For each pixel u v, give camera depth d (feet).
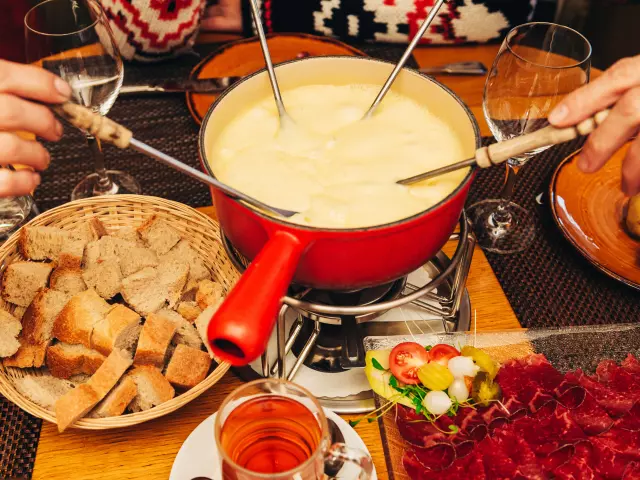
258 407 2.94
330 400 3.63
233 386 3.73
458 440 3.28
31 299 3.82
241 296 2.67
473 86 5.50
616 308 4.12
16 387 3.46
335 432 3.29
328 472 3.11
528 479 3.13
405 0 6.07
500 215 4.66
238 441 2.98
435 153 3.75
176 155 4.97
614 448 3.28
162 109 5.32
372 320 4.02
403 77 4.01
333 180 3.61
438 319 4.05
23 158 3.53
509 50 4.01
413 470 3.19
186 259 4.09
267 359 3.75
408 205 3.47
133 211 4.37
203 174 3.00
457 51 5.92
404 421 3.35
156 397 3.41
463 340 3.77
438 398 3.34
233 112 3.87
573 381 3.58
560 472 3.15
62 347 3.61
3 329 3.50
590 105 3.28
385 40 6.37
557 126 3.26
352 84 4.15
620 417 3.45
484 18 5.90
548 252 4.46
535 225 4.65
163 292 3.86
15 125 3.37
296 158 3.72
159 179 4.84
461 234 3.64
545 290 4.23
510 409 3.44
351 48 5.54
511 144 3.10
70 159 4.98
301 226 2.87
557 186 4.53
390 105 4.07
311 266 3.06
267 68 3.73
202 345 3.78
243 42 5.59
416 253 3.11
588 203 4.50
